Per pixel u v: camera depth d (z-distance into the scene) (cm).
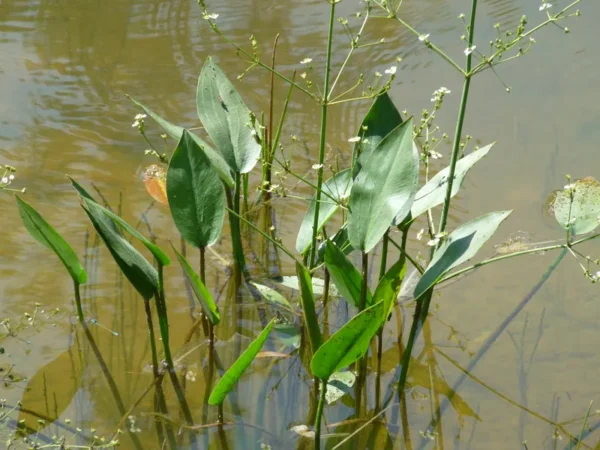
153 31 467
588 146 368
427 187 263
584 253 310
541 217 327
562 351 266
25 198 331
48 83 414
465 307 287
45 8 499
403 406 248
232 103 296
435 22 480
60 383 249
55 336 267
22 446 224
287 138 380
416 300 238
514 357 265
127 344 267
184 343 269
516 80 424
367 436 237
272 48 447
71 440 228
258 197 346
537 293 292
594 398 248
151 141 373
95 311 279
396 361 266
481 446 233
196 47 448
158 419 239
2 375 250
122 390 249
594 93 409
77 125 382
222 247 319
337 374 256
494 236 320
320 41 457
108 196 335
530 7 497
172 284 296
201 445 231
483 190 343
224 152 286
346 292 243
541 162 358
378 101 259
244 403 247
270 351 269
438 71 431
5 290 284
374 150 242
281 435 236
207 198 258
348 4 503
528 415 243
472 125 385
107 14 491
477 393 252
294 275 306
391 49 450
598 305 285
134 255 245
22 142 367
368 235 238
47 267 298
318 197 270
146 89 411
